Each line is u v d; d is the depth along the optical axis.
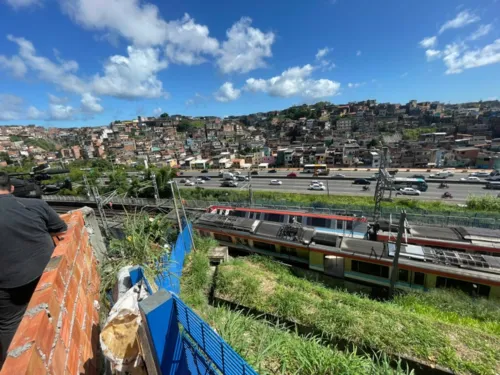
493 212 20.16
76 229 2.54
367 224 13.39
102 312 2.77
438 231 11.02
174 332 1.74
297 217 14.76
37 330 1.22
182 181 48.31
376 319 5.53
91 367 2.00
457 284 8.18
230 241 13.54
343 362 3.37
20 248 1.67
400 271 9.03
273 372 3.20
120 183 34.97
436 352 4.74
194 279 6.68
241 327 3.64
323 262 10.65
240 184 42.41
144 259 3.06
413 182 32.97
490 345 4.91
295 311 5.80
